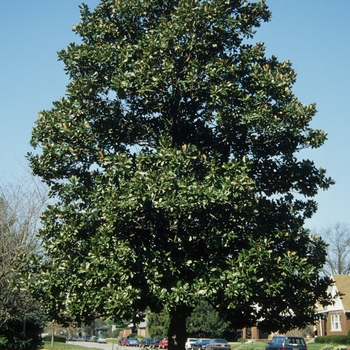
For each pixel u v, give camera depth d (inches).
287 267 556.1
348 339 1977.1
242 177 535.2
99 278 542.3
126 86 600.1
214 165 560.7
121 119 647.8
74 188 593.3
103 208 555.8
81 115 630.5
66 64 649.0
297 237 616.4
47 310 609.0
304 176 635.5
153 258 563.5
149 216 577.6
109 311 531.8
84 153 616.4
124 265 542.0
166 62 594.9
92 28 661.9
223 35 620.7
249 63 620.4
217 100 588.4
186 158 558.9
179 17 604.7
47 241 587.5
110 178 571.2
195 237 580.4
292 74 636.7
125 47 624.4
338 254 2856.8
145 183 542.0
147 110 649.0
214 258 566.3
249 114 583.5
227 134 612.7
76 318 601.6
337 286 2214.6
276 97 609.3
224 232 569.9
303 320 628.7
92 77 626.8
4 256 794.8
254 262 541.3
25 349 1159.6
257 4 651.5
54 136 615.2
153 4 653.3
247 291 528.1
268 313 622.8
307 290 598.5
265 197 628.1
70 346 2174.0
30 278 613.3
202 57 621.3
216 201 539.2
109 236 556.4
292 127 601.9
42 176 639.1
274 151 636.1
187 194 534.0
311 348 1787.6
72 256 587.2
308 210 650.2
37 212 842.2
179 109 641.6
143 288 558.6
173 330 622.2
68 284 580.4
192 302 543.2
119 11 649.6
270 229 604.1
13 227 830.5
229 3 643.5
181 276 574.9
